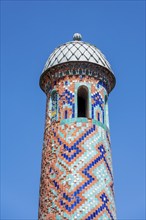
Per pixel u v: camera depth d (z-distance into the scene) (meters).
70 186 20.17
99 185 20.55
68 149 21.11
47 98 23.81
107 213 20.19
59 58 23.58
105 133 22.33
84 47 24.00
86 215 19.58
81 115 23.03
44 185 21.28
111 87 24.61
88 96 22.64
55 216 19.92
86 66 23.17
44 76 23.98
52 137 21.98
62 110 22.36
